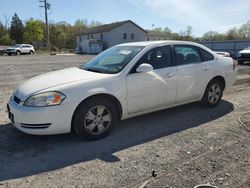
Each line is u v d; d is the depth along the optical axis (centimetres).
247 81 992
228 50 3247
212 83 598
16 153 394
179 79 527
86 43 5544
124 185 309
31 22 7400
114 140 439
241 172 335
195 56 570
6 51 3950
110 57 514
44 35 7431
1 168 351
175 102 537
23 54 4138
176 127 495
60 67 1736
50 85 414
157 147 409
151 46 504
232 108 612
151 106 498
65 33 8075
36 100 395
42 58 2969
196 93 570
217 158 370
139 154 387
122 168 347
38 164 361
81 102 417
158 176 326
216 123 514
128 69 464
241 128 485
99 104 432
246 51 1814
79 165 357
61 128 407
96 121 436
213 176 326
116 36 5700
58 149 407
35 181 321
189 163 357
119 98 450
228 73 624
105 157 379
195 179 319
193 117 550
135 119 539
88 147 413
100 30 5994
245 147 405
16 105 410
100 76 444
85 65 530
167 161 364
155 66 499
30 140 439
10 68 1644
